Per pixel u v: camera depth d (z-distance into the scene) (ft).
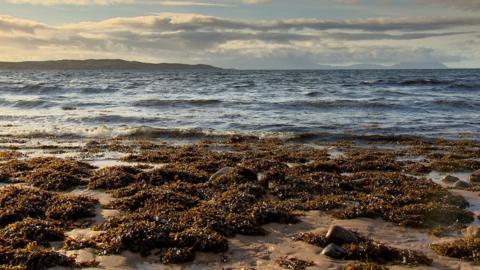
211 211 46.73
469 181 68.08
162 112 156.66
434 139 108.99
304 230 44.60
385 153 91.45
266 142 104.94
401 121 136.36
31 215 46.44
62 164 70.90
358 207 50.49
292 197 56.75
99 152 92.43
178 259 36.04
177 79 415.64
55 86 248.52
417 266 36.19
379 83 307.17
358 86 281.33
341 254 37.60
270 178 62.69
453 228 45.32
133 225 40.42
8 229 40.24
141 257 36.73
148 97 208.74
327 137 111.45
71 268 34.09
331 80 380.37
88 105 175.94
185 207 50.03
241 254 38.11
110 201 51.88
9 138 109.91
